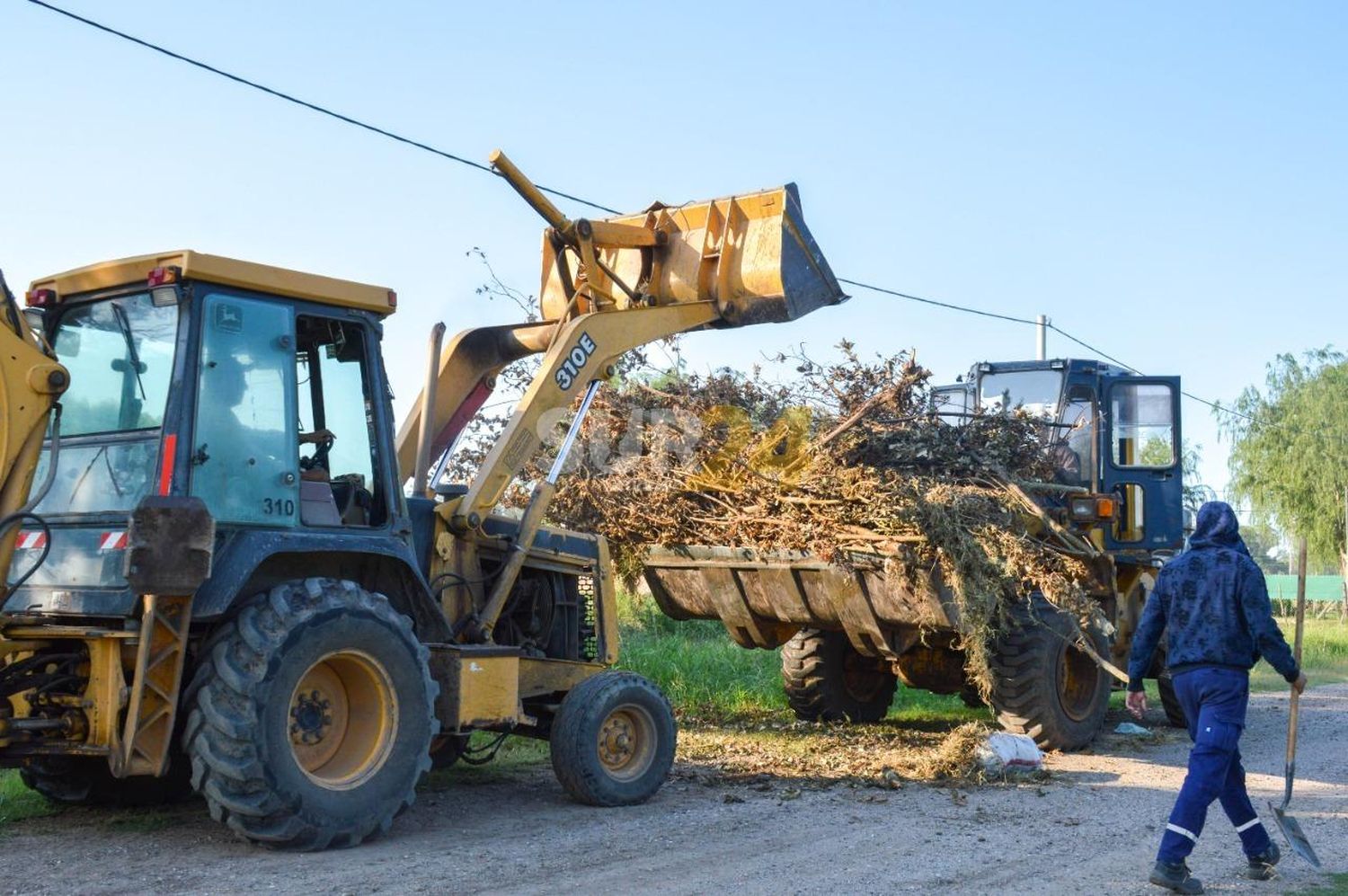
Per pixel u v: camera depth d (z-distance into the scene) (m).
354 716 5.93
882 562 8.55
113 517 5.62
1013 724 9.32
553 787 7.55
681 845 6.00
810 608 9.20
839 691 10.97
